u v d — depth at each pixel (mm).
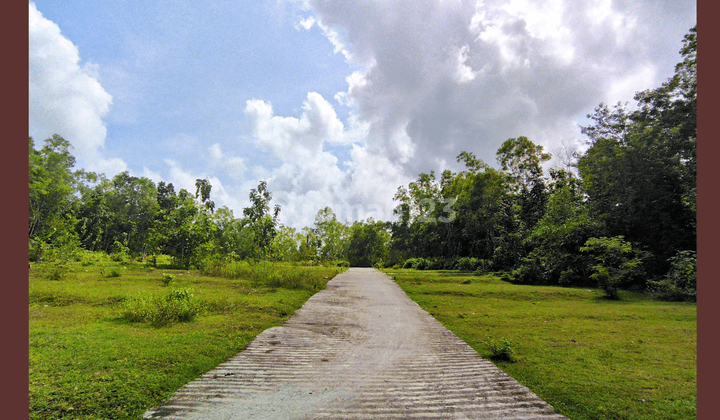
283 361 5910
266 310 9938
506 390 4879
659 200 21562
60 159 18547
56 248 17266
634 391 4859
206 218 23938
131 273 18578
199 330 7238
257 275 17453
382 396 4594
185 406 4086
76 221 20078
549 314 11406
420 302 14148
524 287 19281
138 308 8094
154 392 4340
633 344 7488
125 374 4680
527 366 5953
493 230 35438
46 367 4684
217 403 4195
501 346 6391
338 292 16156
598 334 8461
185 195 24391
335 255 48875
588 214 24094
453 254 43688
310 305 12031
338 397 4523
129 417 3736
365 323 9430
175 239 23922
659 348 7168
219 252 27406
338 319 9797
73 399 3902
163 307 7957
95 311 8719
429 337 8055
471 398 4582
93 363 4945
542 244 23969
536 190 33094
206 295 11586
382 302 13641
